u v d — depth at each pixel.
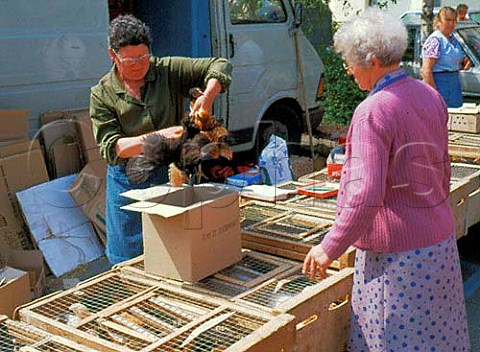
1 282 3.03
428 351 2.04
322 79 6.44
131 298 2.12
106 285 2.25
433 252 1.99
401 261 1.98
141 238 2.81
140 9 5.45
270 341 1.80
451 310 2.09
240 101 5.48
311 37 8.74
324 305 2.11
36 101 4.18
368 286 2.08
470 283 3.98
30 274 3.41
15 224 3.88
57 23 4.25
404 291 2.00
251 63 5.56
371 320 2.09
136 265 2.39
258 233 2.62
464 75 8.07
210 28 5.23
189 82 2.76
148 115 2.67
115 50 2.56
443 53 5.64
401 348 2.04
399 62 1.99
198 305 2.06
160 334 1.91
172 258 2.22
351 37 1.97
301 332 2.03
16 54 4.05
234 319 1.94
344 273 2.22
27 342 1.88
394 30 1.94
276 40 5.80
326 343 2.17
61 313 2.07
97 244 4.11
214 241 2.25
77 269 3.93
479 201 3.49
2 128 3.94
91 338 1.85
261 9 5.66
